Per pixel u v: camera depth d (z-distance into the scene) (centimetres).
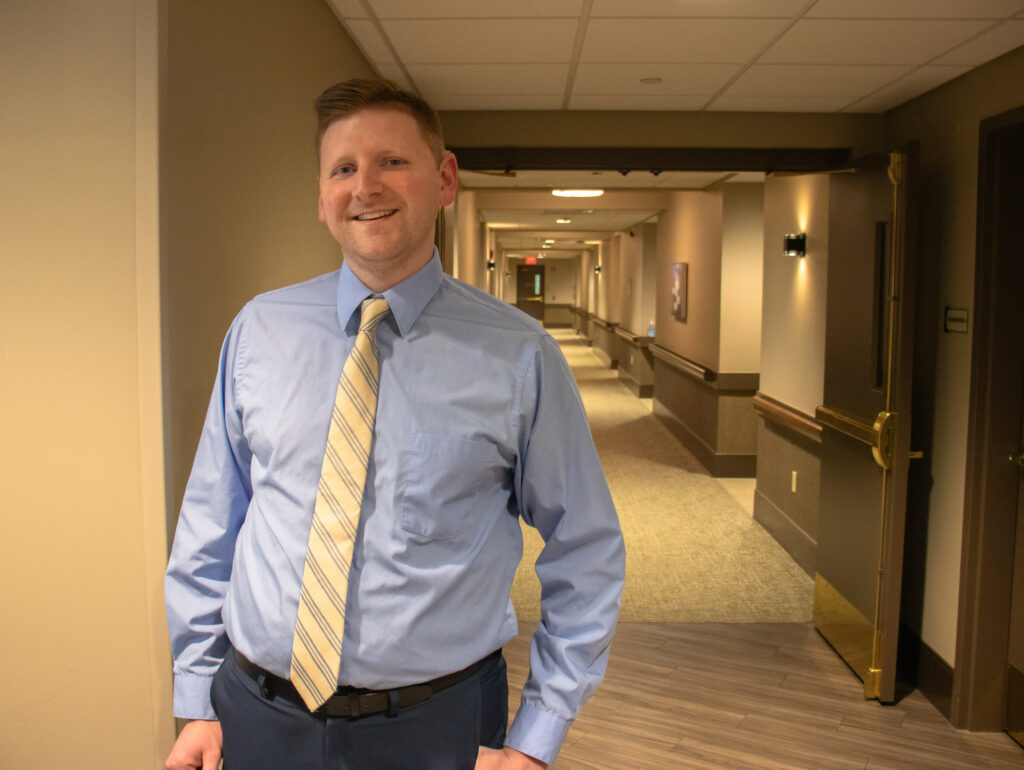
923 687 276
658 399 824
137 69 129
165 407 137
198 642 110
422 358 102
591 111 337
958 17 213
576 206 761
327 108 102
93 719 147
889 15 214
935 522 274
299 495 99
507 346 105
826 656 302
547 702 107
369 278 103
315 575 94
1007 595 246
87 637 145
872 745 241
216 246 152
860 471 283
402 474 98
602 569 110
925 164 289
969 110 261
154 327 134
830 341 314
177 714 110
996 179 237
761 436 471
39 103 132
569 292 2561
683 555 414
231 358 110
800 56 252
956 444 261
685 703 264
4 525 143
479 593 102
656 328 858
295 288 111
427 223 103
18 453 141
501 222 984
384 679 95
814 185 387
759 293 570
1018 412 242
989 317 240
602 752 234
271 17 177
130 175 132
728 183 564
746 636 318
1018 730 244
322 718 96
